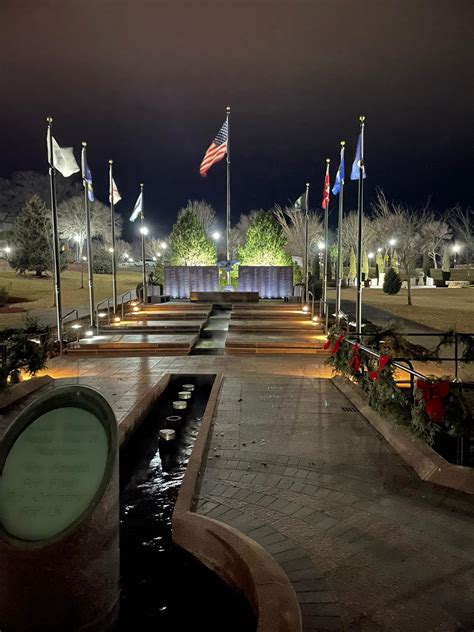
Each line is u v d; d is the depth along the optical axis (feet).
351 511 15.38
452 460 20.57
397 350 31.99
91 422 11.05
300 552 13.00
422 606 10.80
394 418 21.89
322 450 20.95
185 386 34.04
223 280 114.11
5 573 9.75
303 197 79.92
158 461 21.90
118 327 63.46
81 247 207.31
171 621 11.35
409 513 15.20
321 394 31.09
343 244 196.34
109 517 10.61
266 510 15.52
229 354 49.98
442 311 88.99
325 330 59.26
